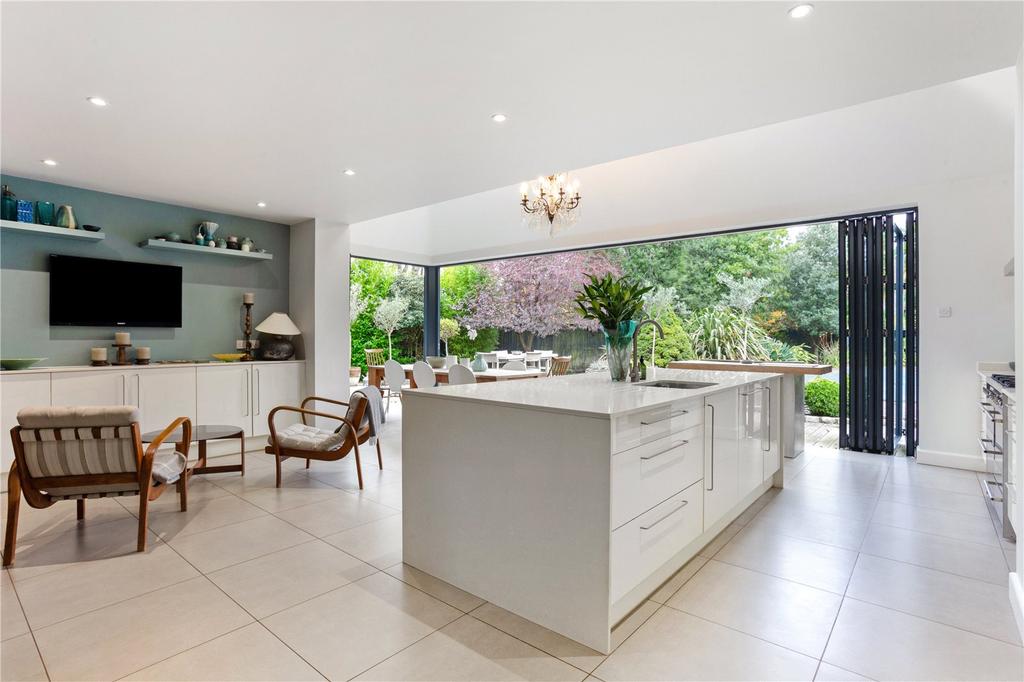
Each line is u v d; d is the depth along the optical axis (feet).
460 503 7.44
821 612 6.73
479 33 7.00
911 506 10.90
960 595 7.14
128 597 7.18
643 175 19.69
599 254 31.68
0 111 9.43
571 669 5.59
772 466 11.66
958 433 13.96
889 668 5.58
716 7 6.39
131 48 7.34
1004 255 13.28
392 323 34.78
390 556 8.59
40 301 13.70
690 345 26.71
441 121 9.95
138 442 8.70
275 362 17.12
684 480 7.66
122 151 11.50
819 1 6.23
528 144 11.16
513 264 32.99
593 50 7.43
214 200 15.65
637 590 6.84
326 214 17.43
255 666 5.63
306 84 8.46
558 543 6.33
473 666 5.65
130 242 15.26
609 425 5.88
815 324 27.07
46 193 13.76
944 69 7.93
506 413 6.85
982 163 13.46
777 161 16.63
